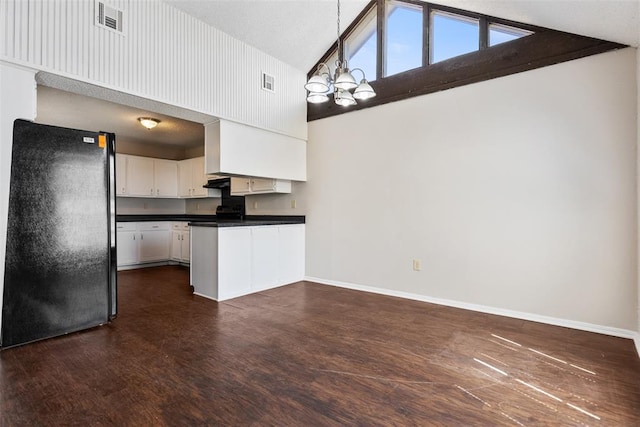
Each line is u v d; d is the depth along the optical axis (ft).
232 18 11.48
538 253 9.72
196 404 5.52
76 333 8.72
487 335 8.66
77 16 8.46
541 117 9.63
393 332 8.87
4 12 7.36
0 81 7.43
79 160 8.86
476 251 10.82
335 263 14.47
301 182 15.64
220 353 7.53
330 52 14.58
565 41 9.24
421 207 12.01
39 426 4.94
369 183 13.38
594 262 8.93
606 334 8.72
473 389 6.05
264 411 5.35
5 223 7.64
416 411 5.37
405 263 12.44
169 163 21.49
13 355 7.35
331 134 14.56
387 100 12.78
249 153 12.97
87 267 9.04
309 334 8.72
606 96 8.73
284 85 14.25
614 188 8.66
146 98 9.84
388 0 13.05
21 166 7.84
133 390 5.94
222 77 11.89
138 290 13.67
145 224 19.66
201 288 12.80
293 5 11.76
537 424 5.06
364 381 6.32
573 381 6.34
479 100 10.71
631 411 5.38
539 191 9.68
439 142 11.56
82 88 9.03
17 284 7.83
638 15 6.86
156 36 10.09
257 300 12.10
